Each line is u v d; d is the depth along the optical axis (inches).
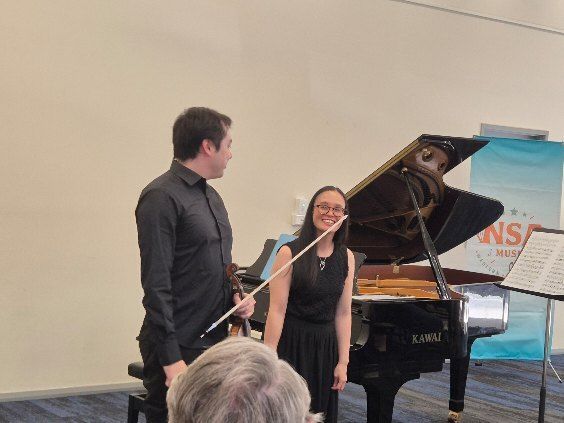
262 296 160.6
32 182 202.2
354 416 197.3
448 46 275.1
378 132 262.4
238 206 237.6
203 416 35.1
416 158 164.1
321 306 128.6
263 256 170.9
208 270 106.0
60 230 206.7
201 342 106.2
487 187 271.6
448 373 256.4
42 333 205.6
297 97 245.6
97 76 210.4
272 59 240.2
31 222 202.5
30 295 203.3
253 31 236.2
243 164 237.5
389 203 180.1
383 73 262.1
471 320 188.7
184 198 104.1
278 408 35.4
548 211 277.4
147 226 101.9
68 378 210.1
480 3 280.7
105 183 212.8
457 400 191.8
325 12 249.3
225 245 109.0
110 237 214.4
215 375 35.7
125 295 217.6
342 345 131.1
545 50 297.1
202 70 227.6
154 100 219.6
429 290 188.7
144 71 217.5
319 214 128.4
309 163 249.3
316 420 38.4
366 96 259.1
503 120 289.4
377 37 260.1
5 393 200.7
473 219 190.2
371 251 197.5
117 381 217.9
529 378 252.5
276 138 242.7
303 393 36.4
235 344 37.2
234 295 109.3
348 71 255.0
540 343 277.4
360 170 259.8
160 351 101.6
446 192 184.4
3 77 197.3
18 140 199.9
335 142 254.1
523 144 273.6
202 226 105.0
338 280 129.3
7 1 197.5
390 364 145.3
